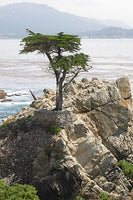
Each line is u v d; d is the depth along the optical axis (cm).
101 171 3619
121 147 4253
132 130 4450
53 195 3341
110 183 3581
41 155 3428
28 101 10125
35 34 3838
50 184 3319
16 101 10100
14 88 12562
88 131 3706
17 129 3734
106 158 3644
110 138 4231
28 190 2984
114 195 3528
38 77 15588
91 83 4753
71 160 3362
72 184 3366
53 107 4069
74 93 4550
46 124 3681
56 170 3344
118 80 4700
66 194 3350
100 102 4256
